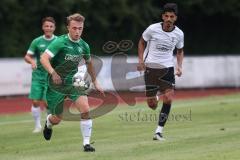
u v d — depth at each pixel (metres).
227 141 33.75
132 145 33.12
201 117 49.28
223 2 134.00
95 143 34.44
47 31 42.53
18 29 110.19
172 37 35.66
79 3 114.06
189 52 134.50
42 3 110.62
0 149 33.62
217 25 138.12
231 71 100.00
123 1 119.81
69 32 30.83
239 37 138.75
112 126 43.78
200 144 32.78
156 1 130.50
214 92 91.25
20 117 56.03
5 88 79.31
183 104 64.19
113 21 121.25
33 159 29.19
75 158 28.83
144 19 124.38
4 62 79.25
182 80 93.56
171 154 29.33
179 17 134.25
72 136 38.62
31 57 42.75
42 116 55.34
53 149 32.69
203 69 96.44
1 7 106.50
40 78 42.62
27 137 39.06
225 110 55.72
